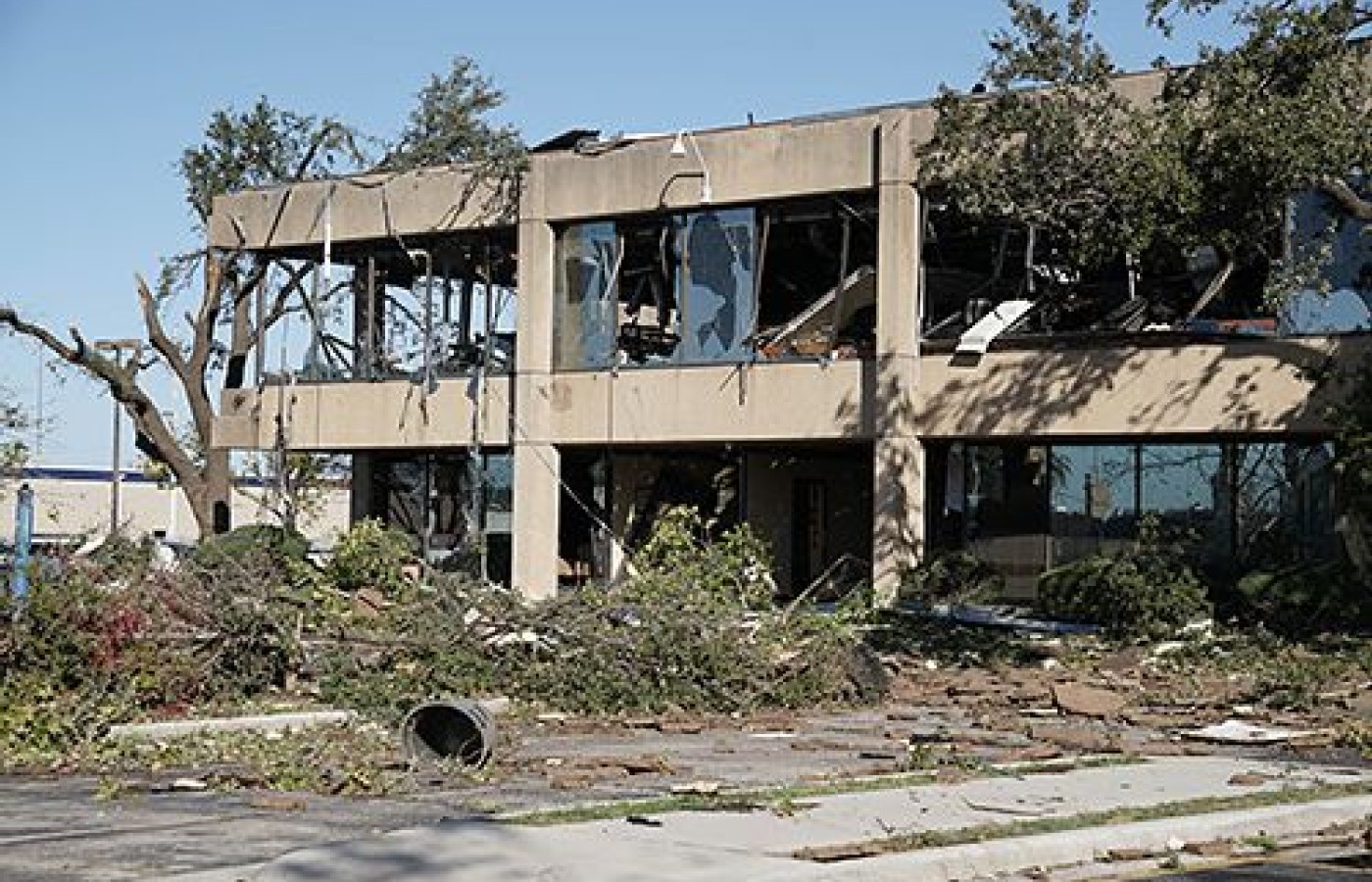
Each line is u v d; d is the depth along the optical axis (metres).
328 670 20.19
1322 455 30.38
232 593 20.02
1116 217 27.45
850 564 40.62
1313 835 12.91
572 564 40.72
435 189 41.06
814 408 35.59
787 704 21.17
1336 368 28.94
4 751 15.80
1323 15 25.08
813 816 12.28
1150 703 21.86
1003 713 21.11
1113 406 31.86
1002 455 34.25
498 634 20.78
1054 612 30.11
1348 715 20.16
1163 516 32.19
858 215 35.91
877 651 27.78
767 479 40.09
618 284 38.94
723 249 37.38
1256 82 25.25
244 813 12.69
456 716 15.92
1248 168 24.75
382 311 43.59
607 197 38.34
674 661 20.47
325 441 43.31
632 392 38.09
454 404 40.94
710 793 13.45
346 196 42.50
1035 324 34.50
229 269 45.09
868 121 34.75
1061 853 11.48
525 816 12.17
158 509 68.31
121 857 10.83
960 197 30.20
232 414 45.19
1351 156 24.66
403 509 43.84
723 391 36.81
